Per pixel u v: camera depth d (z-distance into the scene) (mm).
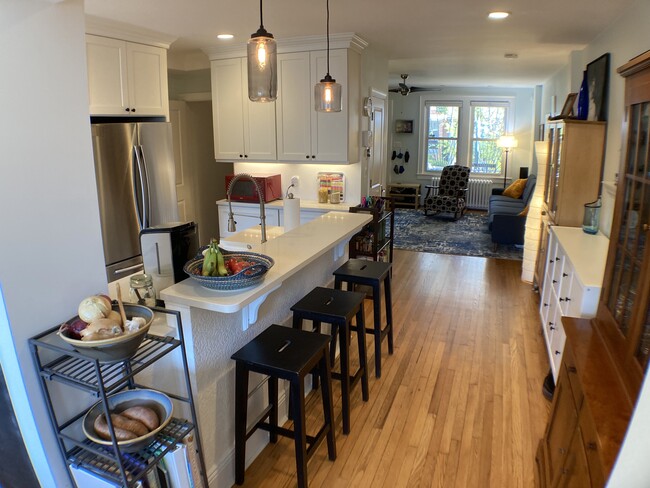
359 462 2377
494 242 6496
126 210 3793
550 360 3150
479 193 10031
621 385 1646
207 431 2088
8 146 1360
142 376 1803
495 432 2604
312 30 4027
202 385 2033
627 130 1936
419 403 2875
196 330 1958
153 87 4125
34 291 1465
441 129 10094
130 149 3762
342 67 4430
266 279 2020
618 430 1398
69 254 1560
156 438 1569
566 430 1893
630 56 3236
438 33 4184
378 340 3092
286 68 4668
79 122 1553
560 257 3314
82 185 1579
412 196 9977
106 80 3701
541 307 4062
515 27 3891
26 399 1472
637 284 1684
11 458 1609
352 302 2643
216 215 6441
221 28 3861
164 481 1581
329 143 4684
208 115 6098
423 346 3621
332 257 3383
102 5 3127
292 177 5305
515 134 9609
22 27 1362
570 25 3797
